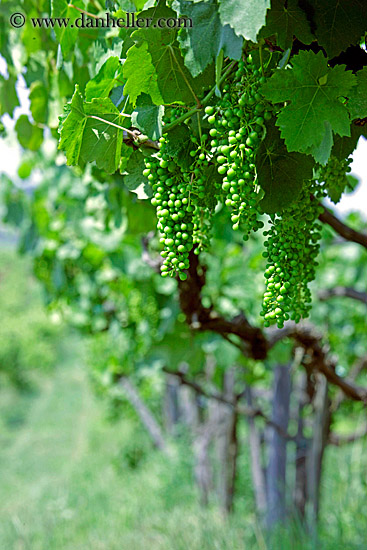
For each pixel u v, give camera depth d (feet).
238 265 14.83
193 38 4.40
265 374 18.85
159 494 25.00
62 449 44.24
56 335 75.72
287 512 16.98
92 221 14.57
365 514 15.07
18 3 8.21
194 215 4.81
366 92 4.56
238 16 4.06
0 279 90.94
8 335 66.59
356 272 21.20
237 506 22.98
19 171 18.57
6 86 8.93
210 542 17.40
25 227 19.36
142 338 16.29
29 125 9.28
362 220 20.45
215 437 24.48
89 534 22.36
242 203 4.46
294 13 4.54
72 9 6.64
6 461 43.16
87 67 7.74
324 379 14.23
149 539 20.04
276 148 4.57
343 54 4.89
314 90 4.33
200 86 4.69
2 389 64.75
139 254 15.55
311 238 5.75
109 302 18.90
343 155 5.32
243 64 4.42
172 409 31.78
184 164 4.68
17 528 23.26
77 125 4.96
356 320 20.81
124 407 33.40
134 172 5.40
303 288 5.67
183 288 8.58
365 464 15.90
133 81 4.71
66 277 19.44
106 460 35.99
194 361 15.19
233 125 4.42
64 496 29.12
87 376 36.55
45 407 58.85
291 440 17.06
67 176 17.03
